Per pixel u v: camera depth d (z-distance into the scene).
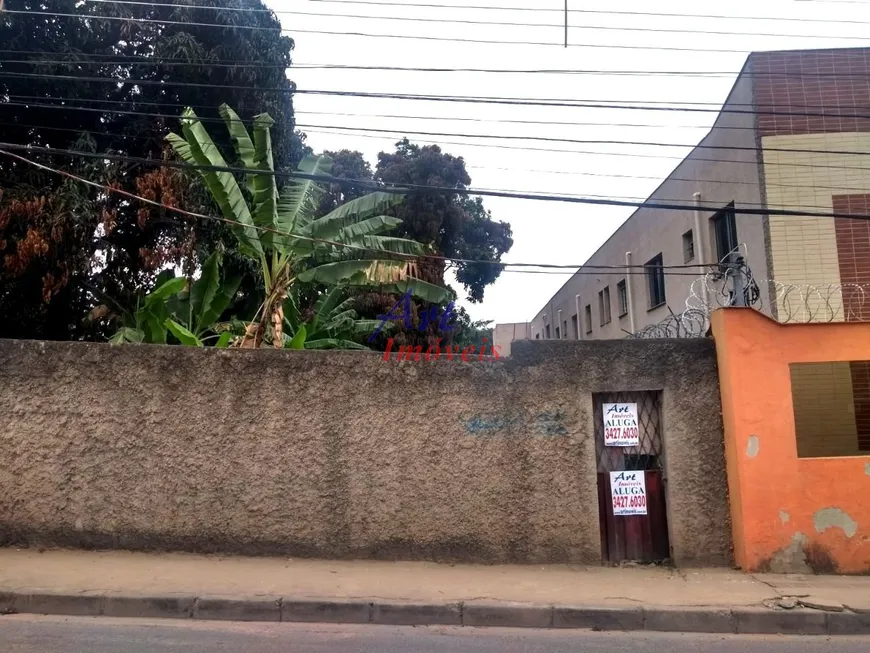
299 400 7.68
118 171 12.76
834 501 7.31
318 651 5.03
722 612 5.89
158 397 7.68
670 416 7.68
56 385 7.70
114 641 5.15
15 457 7.61
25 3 12.52
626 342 7.78
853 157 11.95
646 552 7.59
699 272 15.02
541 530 7.54
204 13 13.07
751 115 12.48
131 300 13.94
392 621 5.89
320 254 10.52
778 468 7.35
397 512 7.55
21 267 11.37
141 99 13.48
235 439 7.63
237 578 6.59
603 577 7.02
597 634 5.70
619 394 7.86
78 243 11.91
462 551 7.52
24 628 5.43
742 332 7.55
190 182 12.32
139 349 7.73
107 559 7.18
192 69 12.85
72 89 12.80
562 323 32.56
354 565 7.27
